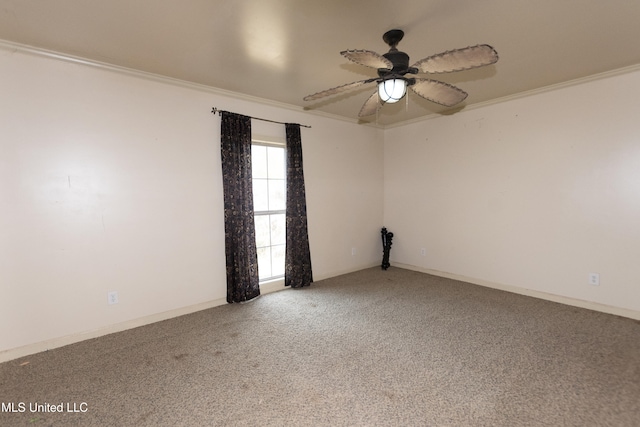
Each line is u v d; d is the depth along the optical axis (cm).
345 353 244
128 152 290
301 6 189
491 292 386
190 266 330
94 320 276
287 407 183
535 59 271
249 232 362
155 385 205
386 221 535
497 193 394
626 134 298
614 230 309
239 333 280
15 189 241
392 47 217
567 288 342
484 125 402
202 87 327
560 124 338
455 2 187
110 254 283
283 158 413
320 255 451
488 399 188
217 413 179
